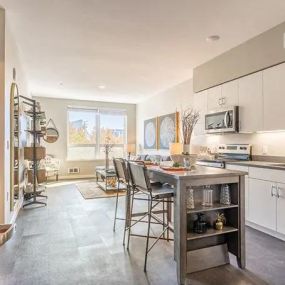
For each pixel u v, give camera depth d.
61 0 2.50
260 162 3.40
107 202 4.55
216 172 2.18
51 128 7.45
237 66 3.64
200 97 4.50
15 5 2.59
